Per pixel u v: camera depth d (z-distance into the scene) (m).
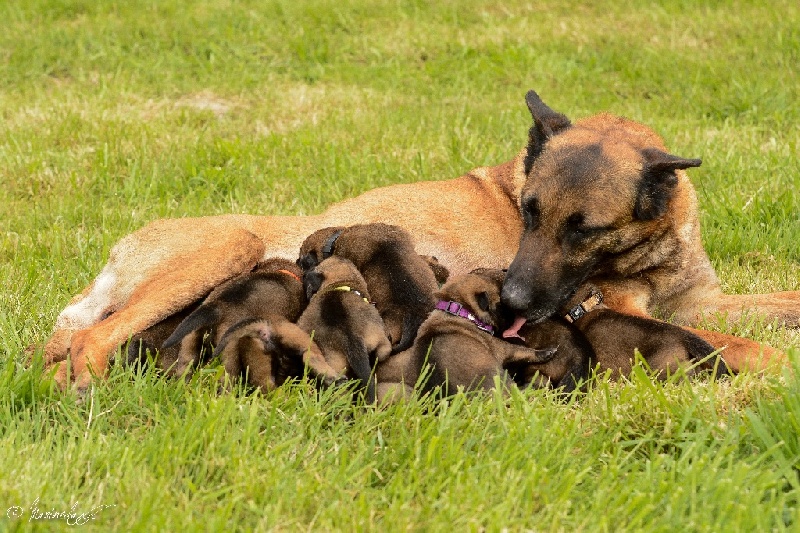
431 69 17.89
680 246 9.12
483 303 8.02
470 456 6.61
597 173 8.28
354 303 7.98
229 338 7.56
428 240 9.57
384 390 7.57
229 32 18.91
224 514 5.83
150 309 8.35
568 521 6.03
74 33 19.09
